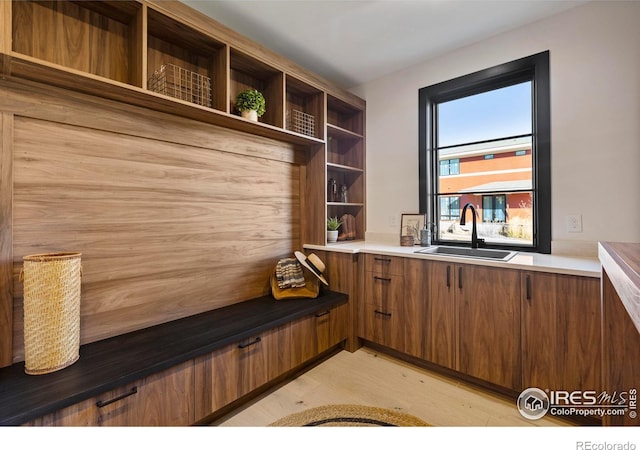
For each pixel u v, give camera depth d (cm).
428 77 276
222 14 209
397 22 221
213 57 206
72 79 140
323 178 271
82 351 150
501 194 246
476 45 248
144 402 136
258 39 241
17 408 106
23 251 141
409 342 226
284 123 234
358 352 255
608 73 194
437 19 218
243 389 177
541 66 218
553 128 214
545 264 173
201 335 170
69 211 154
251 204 240
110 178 168
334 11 208
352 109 318
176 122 193
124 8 161
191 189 203
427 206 279
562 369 163
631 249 107
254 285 243
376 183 315
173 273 194
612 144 193
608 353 121
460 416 171
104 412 125
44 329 129
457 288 202
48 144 148
